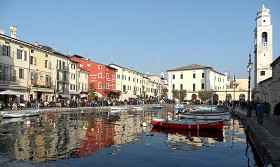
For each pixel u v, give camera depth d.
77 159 14.35
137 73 104.50
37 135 21.95
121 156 15.21
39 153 15.54
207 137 23.02
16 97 47.06
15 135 21.73
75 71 70.19
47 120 33.53
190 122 27.28
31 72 51.75
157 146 18.47
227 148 18.19
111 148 17.33
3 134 22.20
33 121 32.09
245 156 15.80
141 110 62.28
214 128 26.28
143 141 20.36
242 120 35.22
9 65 45.53
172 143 19.81
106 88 82.12
